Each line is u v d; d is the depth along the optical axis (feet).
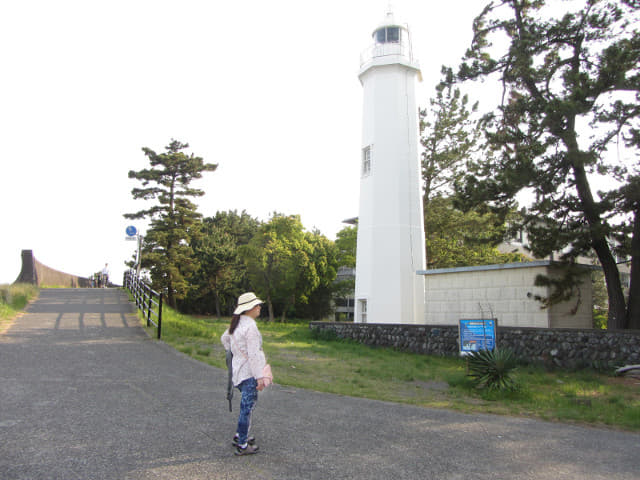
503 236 45.47
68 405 20.35
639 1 42.01
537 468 15.20
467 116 89.51
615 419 22.99
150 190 107.45
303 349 52.90
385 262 66.18
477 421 21.66
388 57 70.64
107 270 112.68
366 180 70.74
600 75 40.83
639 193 37.14
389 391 29.48
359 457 15.49
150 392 23.52
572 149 39.68
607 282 44.34
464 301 55.88
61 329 44.34
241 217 214.90
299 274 135.13
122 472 13.44
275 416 20.53
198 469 13.87
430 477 13.96
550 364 41.37
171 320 54.13
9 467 13.46
